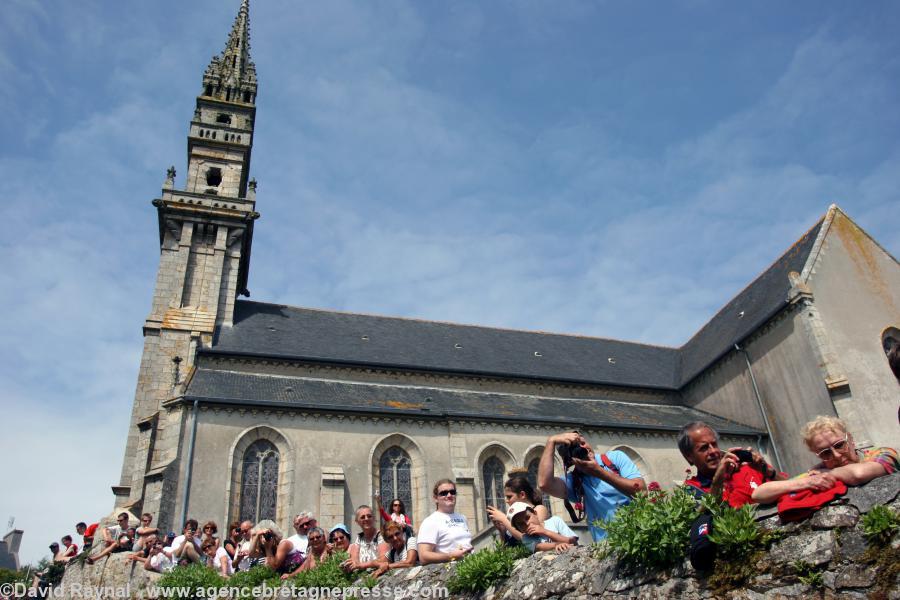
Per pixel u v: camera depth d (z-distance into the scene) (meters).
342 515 21.66
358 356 31.11
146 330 29.72
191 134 37.06
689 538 5.37
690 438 5.93
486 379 32.03
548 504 24.72
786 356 28.36
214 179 37.22
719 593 4.98
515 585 7.12
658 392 35.28
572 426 26.58
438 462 24.17
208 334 29.52
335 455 23.05
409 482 23.86
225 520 20.91
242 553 15.67
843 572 4.32
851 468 4.74
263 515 21.70
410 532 13.73
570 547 7.16
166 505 20.17
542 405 30.45
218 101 39.22
